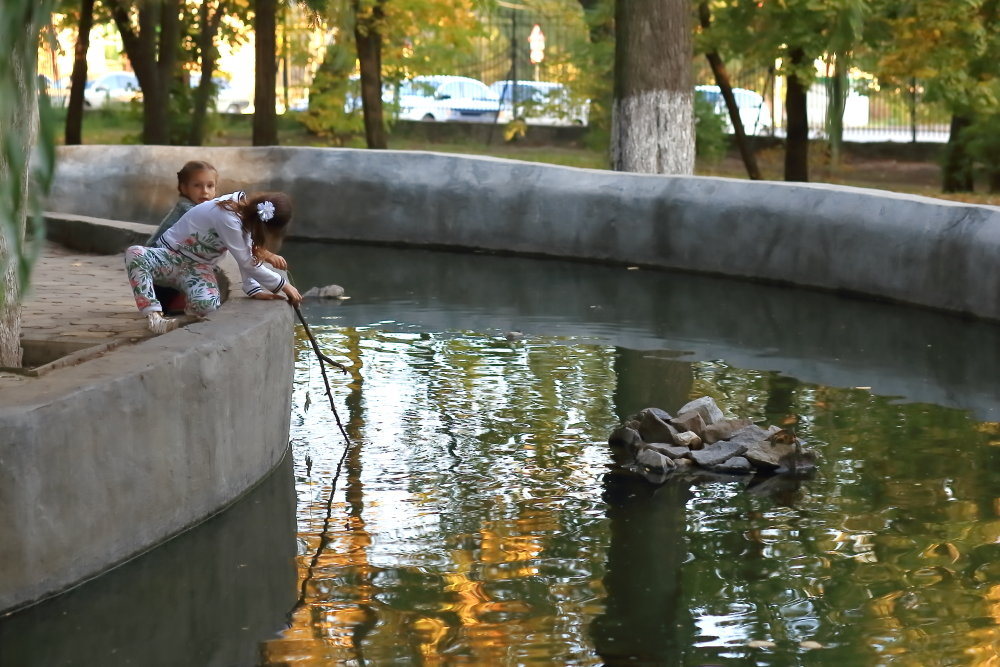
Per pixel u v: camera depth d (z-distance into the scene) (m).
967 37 16.41
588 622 4.29
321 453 6.26
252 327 5.60
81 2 21.48
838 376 8.15
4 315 5.57
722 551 5.00
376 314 10.31
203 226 6.11
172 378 4.91
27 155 4.38
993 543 5.09
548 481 5.90
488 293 11.59
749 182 12.80
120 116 31.66
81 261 9.62
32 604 4.33
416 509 5.46
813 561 4.90
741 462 6.16
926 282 10.87
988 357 8.75
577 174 14.18
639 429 6.56
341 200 15.59
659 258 13.39
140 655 4.01
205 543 4.98
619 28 14.73
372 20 21.28
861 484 5.90
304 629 4.22
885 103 27.06
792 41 17.23
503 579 4.68
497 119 28.84
